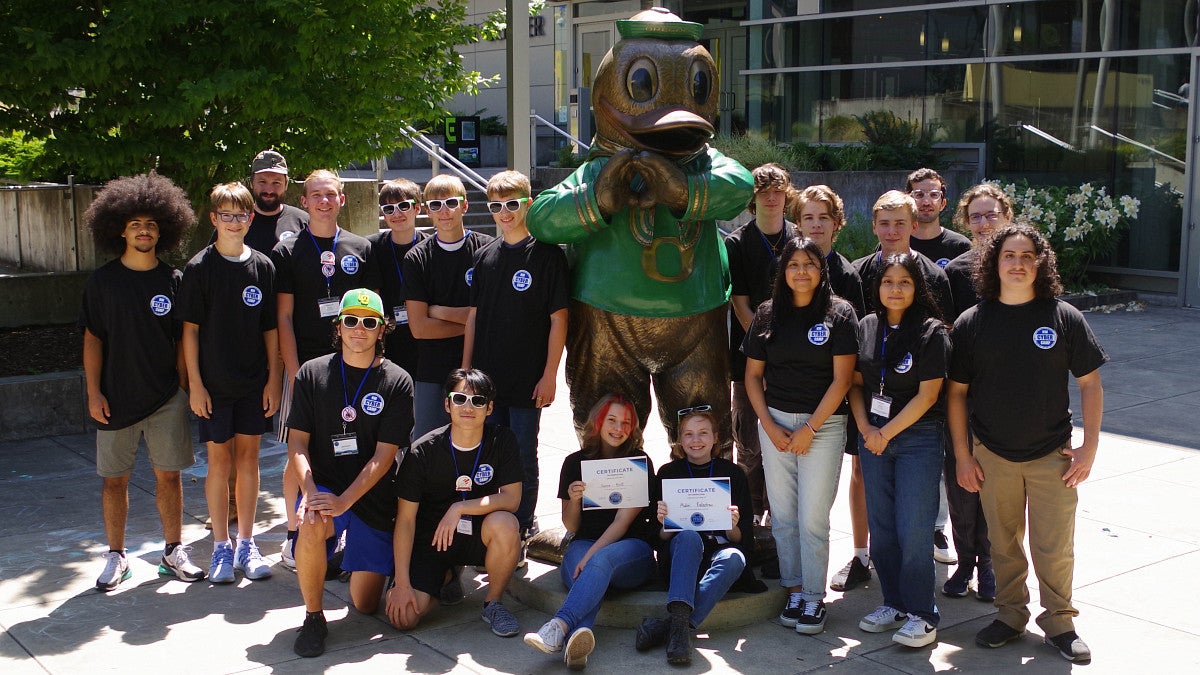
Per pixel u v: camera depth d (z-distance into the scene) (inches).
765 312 196.5
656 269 200.2
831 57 660.7
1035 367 178.4
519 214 212.1
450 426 199.8
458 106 1032.8
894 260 186.2
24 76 313.7
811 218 213.9
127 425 215.0
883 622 193.2
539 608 203.6
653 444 320.5
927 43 618.2
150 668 178.9
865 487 195.2
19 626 196.1
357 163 393.7
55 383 328.5
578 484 199.3
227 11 322.3
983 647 187.3
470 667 179.6
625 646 187.5
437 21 378.9
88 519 256.4
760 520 231.1
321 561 184.7
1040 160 584.4
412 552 199.3
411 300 233.6
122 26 310.7
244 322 221.8
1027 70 582.9
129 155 344.2
